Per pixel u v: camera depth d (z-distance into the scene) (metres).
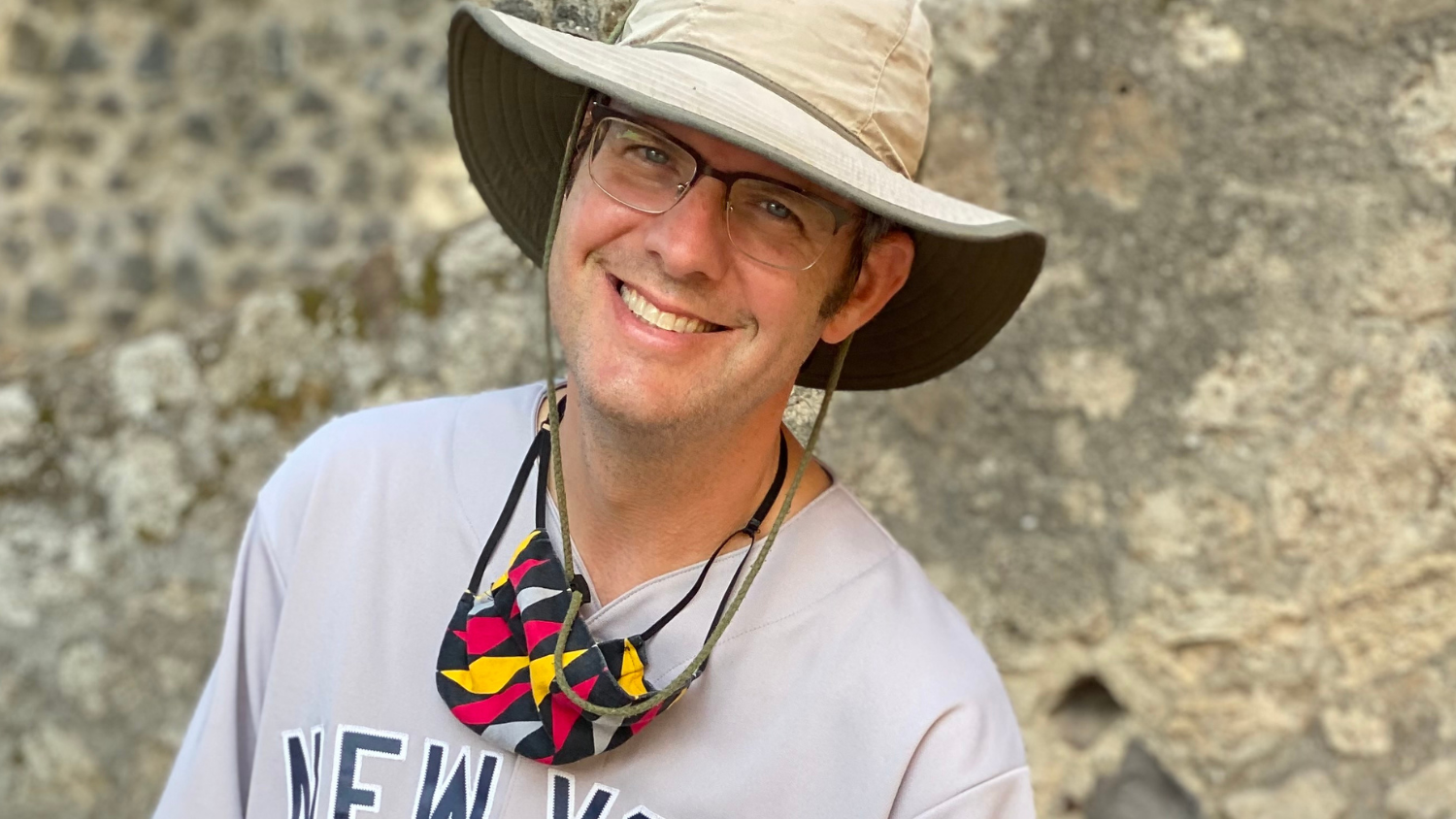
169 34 4.60
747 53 0.94
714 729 0.99
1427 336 1.73
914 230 1.07
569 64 0.92
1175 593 1.85
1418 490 1.76
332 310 2.08
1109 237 1.82
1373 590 1.80
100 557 2.13
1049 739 1.95
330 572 1.09
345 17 4.64
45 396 2.12
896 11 0.98
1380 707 1.82
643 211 0.93
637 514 1.03
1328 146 1.74
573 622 0.97
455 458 1.11
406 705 1.03
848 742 0.98
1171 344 1.82
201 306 4.72
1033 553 1.89
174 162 4.66
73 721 2.16
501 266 2.00
